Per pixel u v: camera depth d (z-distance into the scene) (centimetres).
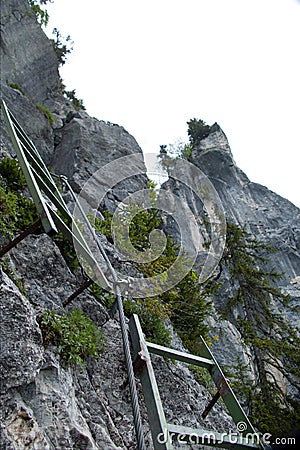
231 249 1343
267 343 1125
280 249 2056
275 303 1711
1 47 1404
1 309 328
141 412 420
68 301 458
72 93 2277
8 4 1516
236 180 2561
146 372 348
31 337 335
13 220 507
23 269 463
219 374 424
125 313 566
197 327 838
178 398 496
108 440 348
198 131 3262
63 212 520
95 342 442
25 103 1235
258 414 995
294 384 1087
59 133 1359
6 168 628
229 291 1508
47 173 591
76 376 387
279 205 2480
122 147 1370
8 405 290
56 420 310
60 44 2303
